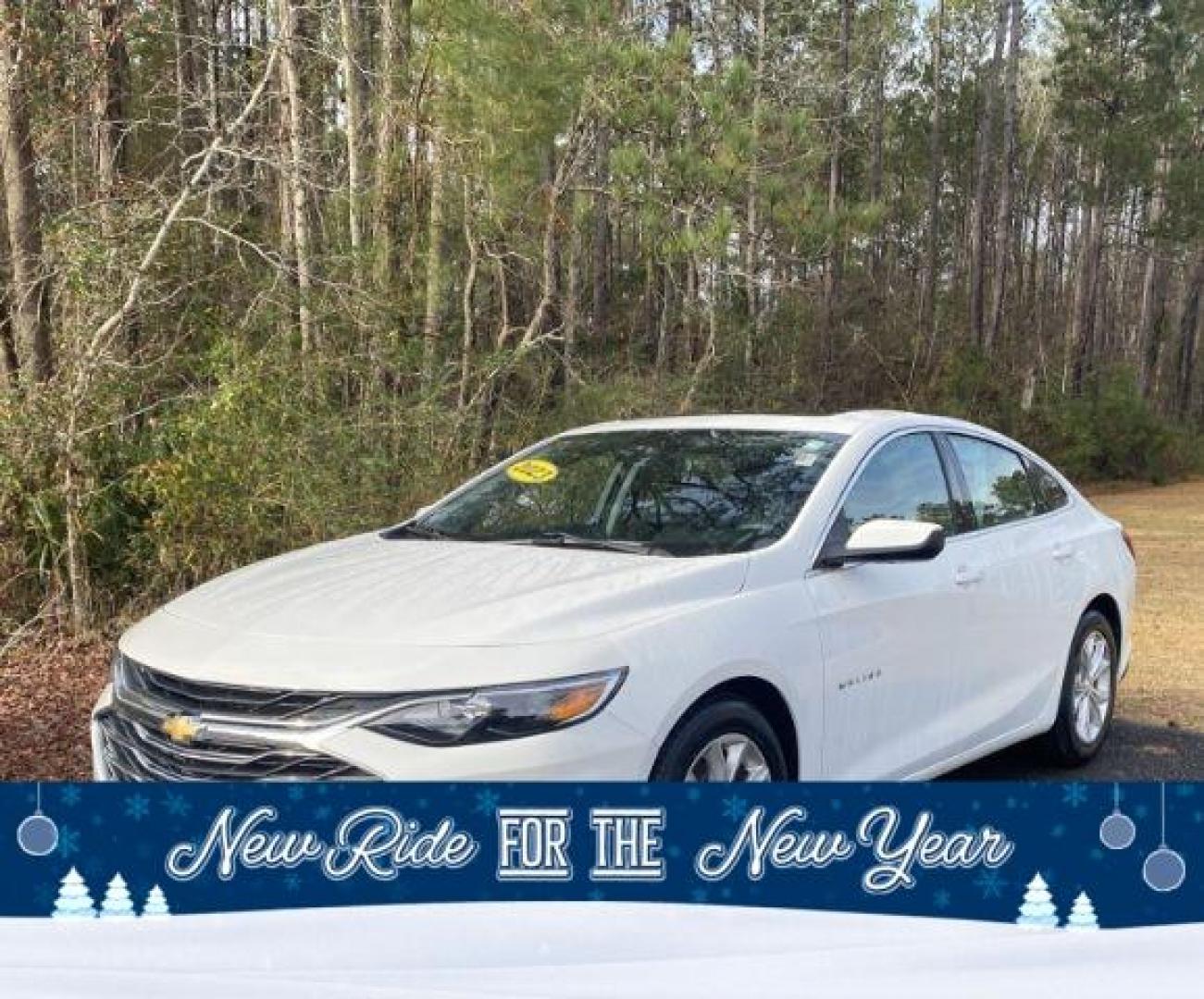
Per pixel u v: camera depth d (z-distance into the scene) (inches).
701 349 649.0
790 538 158.9
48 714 242.4
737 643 138.8
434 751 118.0
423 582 147.7
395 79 482.0
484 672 122.6
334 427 336.8
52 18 337.7
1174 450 1267.2
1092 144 1449.3
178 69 434.0
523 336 552.1
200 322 350.6
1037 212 1930.4
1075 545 219.5
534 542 170.2
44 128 345.1
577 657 125.3
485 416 442.3
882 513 177.0
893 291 1247.5
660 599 140.7
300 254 362.9
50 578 314.7
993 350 1336.1
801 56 925.8
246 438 314.7
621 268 842.2
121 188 321.4
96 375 307.9
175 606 153.0
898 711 166.7
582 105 512.7
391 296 398.9
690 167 528.4
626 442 195.3
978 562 188.4
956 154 1595.7
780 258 700.7
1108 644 227.8
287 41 384.2
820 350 850.1
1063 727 213.6
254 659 128.7
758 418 196.2
